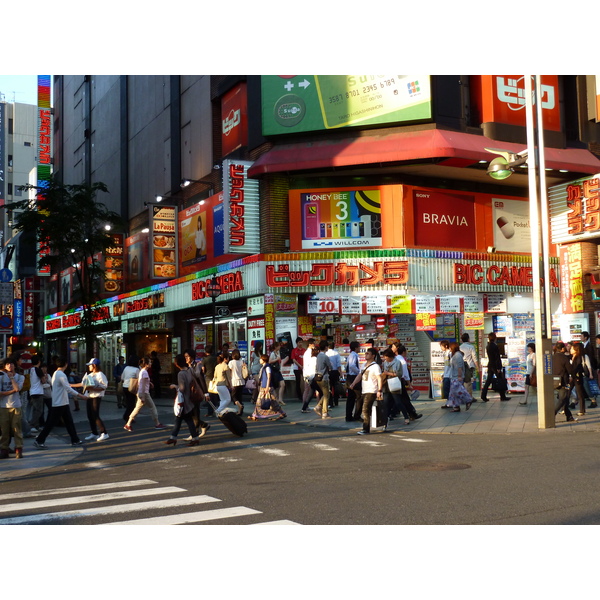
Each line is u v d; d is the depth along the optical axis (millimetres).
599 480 8320
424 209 24203
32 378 17234
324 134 24031
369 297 23562
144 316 34000
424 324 23266
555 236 26172
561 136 24906
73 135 48656
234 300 26500
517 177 24516
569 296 25750
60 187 29094
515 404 19828
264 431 15930
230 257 26688
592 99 25641
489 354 21031
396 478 9047
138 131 36969
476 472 9242
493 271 24641
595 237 24938
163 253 30531
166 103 33531
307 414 19453
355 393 17172
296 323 24109
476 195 25109
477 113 23906
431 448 12070
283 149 24031
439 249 24000
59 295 47688
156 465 11438
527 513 6746
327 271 23688
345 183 24234
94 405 15781
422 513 6922
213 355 20422
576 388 16641
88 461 12406
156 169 34469
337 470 9953
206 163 29375
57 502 8398
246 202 24672
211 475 10055
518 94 23984
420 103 22641
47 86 54469
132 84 37969
